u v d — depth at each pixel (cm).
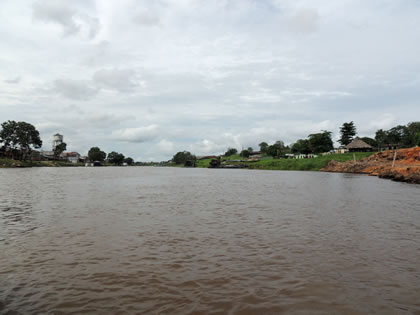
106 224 1302
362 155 10094
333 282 686
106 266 784
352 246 975
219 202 2069
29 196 2342
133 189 3123
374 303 588
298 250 928
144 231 1174
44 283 678
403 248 955
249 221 1380
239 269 765
